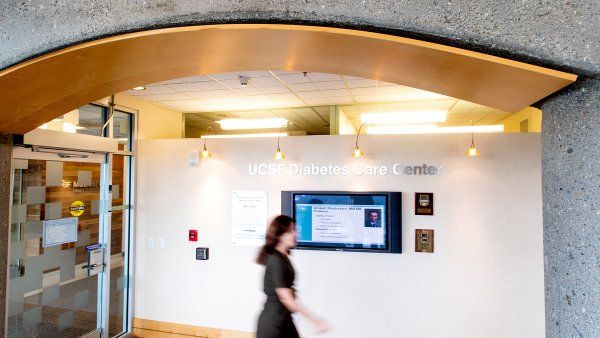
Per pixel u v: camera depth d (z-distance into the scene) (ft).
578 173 3.93
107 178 14.88
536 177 13.34
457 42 4.16
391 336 14.23
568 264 4.04
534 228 13.32
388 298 14.30
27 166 11.57
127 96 16.93
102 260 14.61
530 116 19.22
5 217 8.21
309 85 15.61
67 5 5.51
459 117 23.34
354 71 5.92
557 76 3.85
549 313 4.44
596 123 3.76
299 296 14.96
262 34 4.88
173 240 16.55
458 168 13.93
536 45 3.92
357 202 14.38
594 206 3.72
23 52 5.80
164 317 16.47
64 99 7.48
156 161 16.94
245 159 15.92
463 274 13.78
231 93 16.85
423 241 14.06
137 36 5.13
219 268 15.98
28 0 5.76
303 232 14.87
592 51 3.76
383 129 21.61
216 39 5.14
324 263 14.85
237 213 15.87
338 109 19.67
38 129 11.26
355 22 4.41
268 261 8.87
